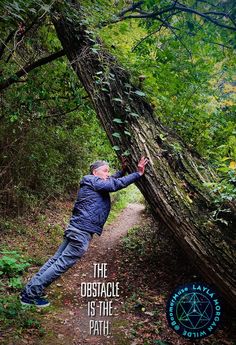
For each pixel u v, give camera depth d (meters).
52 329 3.75
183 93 6.18
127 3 7.20
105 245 7.91
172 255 6.00
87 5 5.17
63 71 6.83
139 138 4.14
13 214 7.98
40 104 7.27
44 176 9.35
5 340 3.36
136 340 3.62
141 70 5.81
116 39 6.42
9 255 5.86
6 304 4.02
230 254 3.48
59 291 4.86
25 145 8.04
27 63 6.14
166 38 7.74
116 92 4.46
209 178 4.04
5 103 6.71
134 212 13.10
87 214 4.17
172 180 3.89
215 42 7.51
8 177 7.78
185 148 4.30
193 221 3.66
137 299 4.57
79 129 9.34
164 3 7.55
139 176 3.97
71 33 5.00
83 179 4.32
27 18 4.64
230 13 7.67
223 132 5.48
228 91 7.25
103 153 10.70
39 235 7.45
